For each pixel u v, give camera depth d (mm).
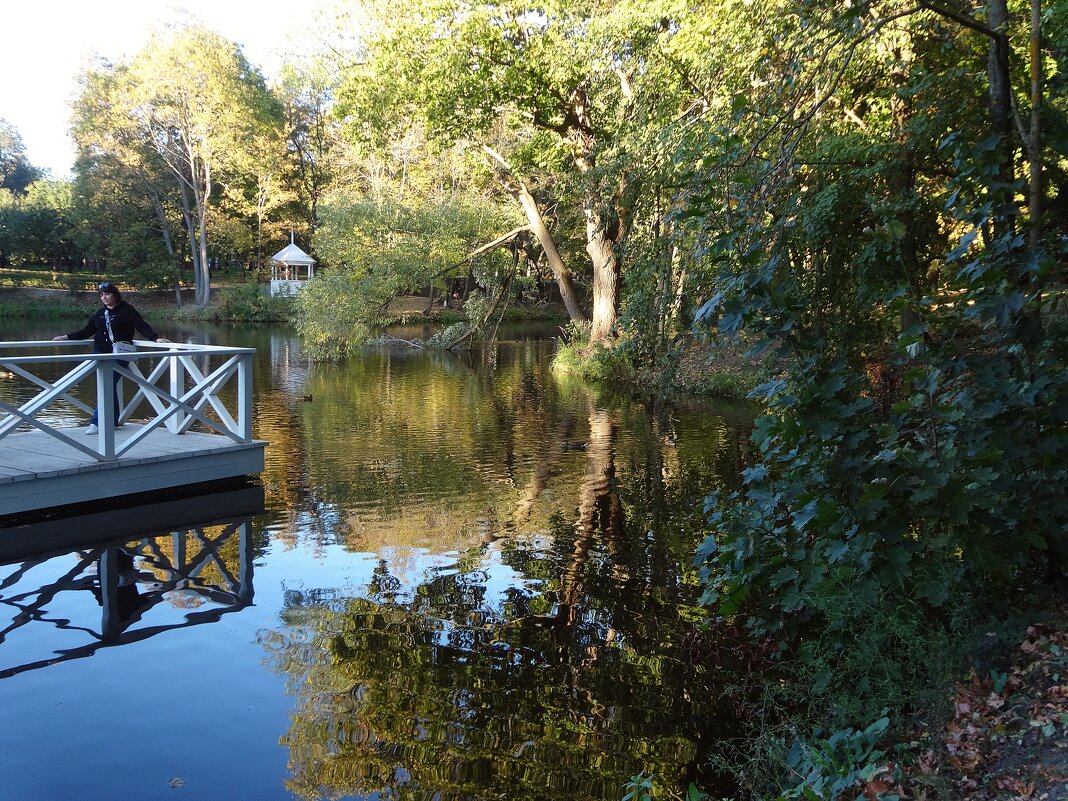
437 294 42469
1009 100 4328
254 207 45688
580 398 15828
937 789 2820
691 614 5223
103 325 8727
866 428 3684
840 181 5637
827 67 4965
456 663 4531
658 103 9125
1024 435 3648
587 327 22172
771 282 3922
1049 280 3674
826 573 3941
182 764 3545
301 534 6918
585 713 4008
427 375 19828
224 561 6223
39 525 6926
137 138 42750
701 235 4988
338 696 4164
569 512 7711
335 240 22734
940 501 3494
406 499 8141
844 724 3502
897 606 3740
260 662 4520
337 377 19281
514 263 25031
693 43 8562
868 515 3492
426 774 3480
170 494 7977
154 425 7707
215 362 22266
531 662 4547
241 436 8398
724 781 3459
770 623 4594
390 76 18297
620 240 9305
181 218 48188
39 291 43562
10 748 3656
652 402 15273
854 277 5605
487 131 20328
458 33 17016
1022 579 3955
